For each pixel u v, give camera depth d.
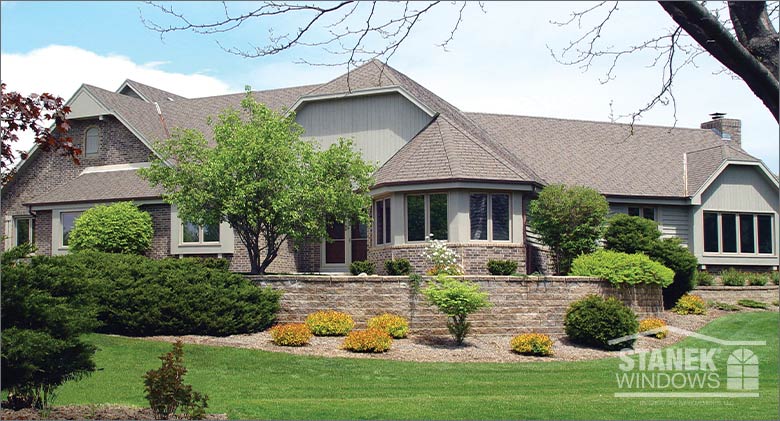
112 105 29.14
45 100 11.07
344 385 13.67
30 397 11.10
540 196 23.25
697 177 30.05
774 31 7.48
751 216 30.58
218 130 20.42
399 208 23.61
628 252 22.88
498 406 12.10
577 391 13.60
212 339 17.08
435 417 11.30
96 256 18.47
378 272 24.38
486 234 23.28
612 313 17.88
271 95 32.62
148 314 17.09
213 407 11.67
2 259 10.91
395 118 26.58
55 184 30.08
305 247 27.25
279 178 19.61
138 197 27.00
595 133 32.66
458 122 27.23
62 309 10.86
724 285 27.52
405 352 16.61
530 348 16.84
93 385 13.16
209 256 26.55
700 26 7.18
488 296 18.64
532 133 31.59
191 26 8.62
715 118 35.50
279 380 13.95
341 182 20.52
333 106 27.44
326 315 18.02
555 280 19.36
